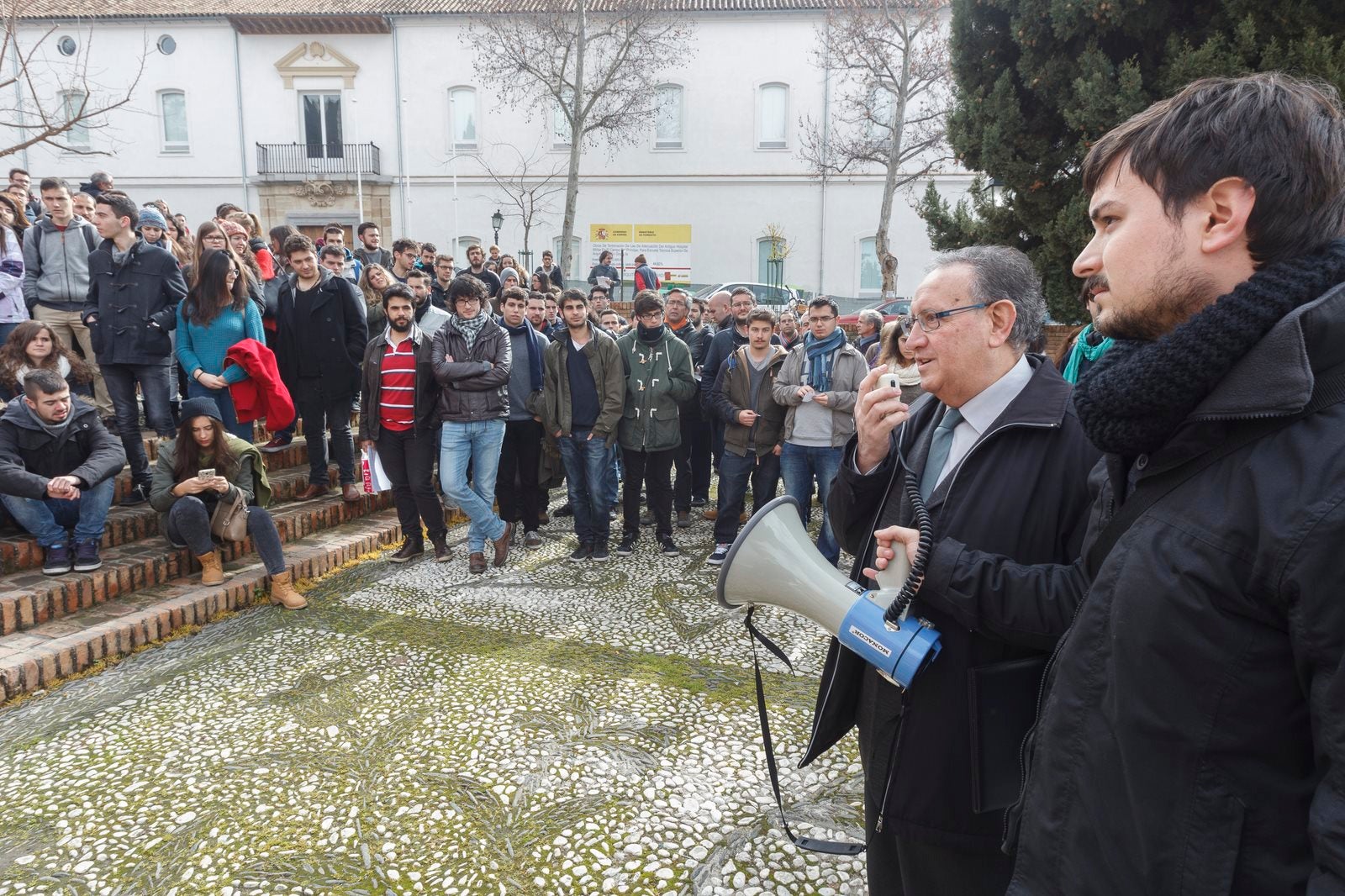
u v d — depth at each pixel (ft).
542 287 30.91
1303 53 17.89
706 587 16.88
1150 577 3.16
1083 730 3.45
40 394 14.16
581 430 18.33
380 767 9.93
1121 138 3.49
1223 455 3.11
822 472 17.38
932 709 5.03
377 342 17.67
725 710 11.44
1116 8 19.71
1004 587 4.60
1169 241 3.26
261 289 21.01
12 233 19.77
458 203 78.02
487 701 11.62
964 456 5.25
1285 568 2.75
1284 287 2.96
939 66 61.77
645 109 72.59
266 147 76.48
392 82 76.33
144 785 9.55
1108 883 3.30
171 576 15.79
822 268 76.38
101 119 74.23
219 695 11.83
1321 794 2.67
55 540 14.61
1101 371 3.62
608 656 13.32
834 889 7.89
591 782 9.64
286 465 22.12
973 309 5.17
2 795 9.36
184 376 22.45
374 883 7.94
